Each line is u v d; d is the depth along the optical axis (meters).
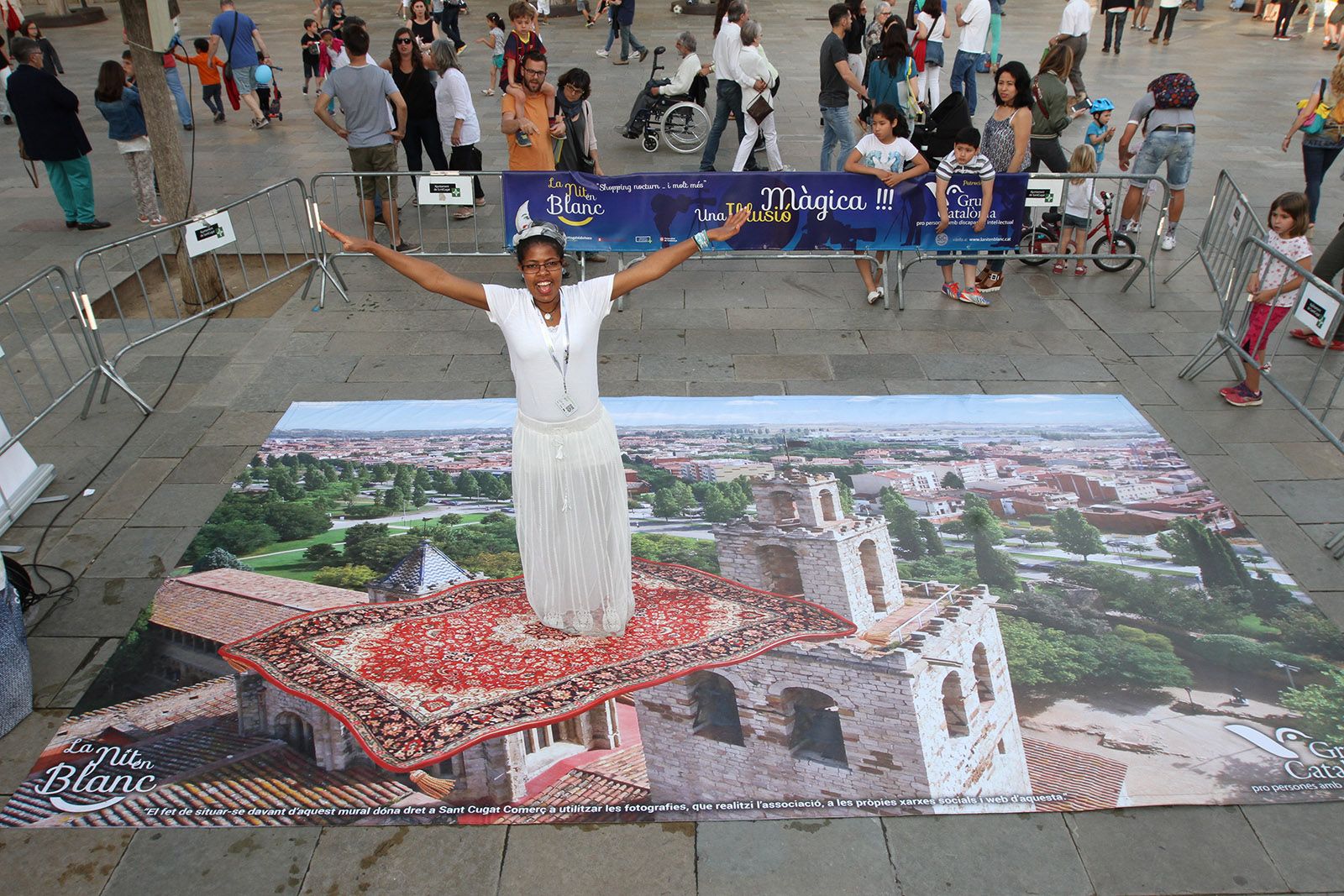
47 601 4.49
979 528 4.96
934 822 3.37
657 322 7.41
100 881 3.19
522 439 3.71
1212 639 4.20
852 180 7.27
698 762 3.60
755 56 9.55
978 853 3.27
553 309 3.55
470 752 3.65
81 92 15.32
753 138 9.91
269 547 4.89
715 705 3.85
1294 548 4.80
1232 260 7.06
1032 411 6.12
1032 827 3.35
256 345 7.09
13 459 5.19
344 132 8.27
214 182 10.80
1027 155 8.41
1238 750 3.62
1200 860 3.23
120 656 4.14
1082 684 3.95
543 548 3.89
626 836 3.34
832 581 4.57
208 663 4.09
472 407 6.25
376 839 3.33
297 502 5.25
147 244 9.12
